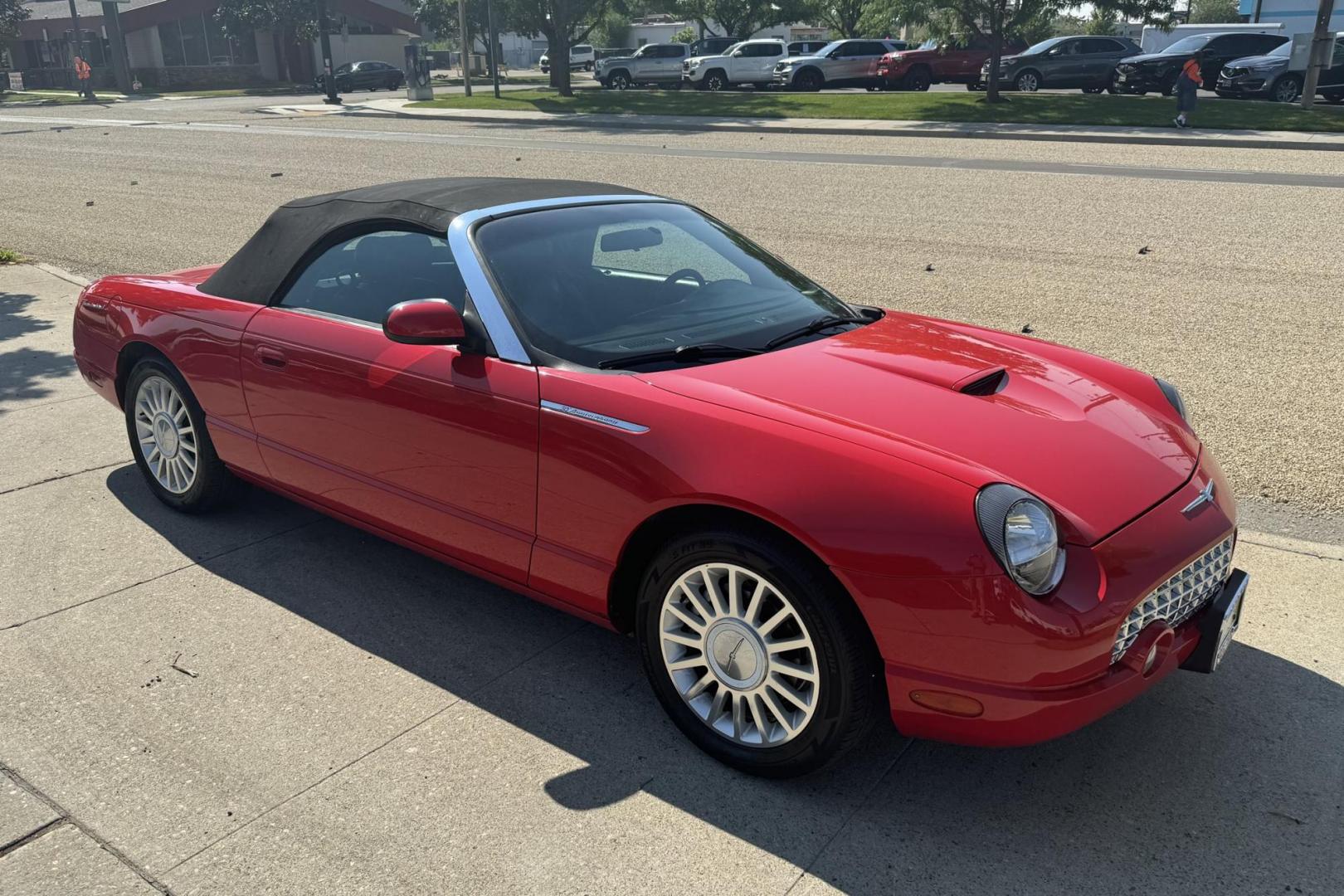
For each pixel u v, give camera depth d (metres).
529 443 3.02
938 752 2.93
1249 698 3.15
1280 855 2.52
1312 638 3.46
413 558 4.14
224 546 4.21
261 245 4.12
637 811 2.68
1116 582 2.45
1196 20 72.38
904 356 3.22
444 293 3.37
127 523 4.41
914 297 8.38
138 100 44.62
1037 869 2.48
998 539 2.36
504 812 2.67
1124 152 18.81
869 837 2.58
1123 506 2.60
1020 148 19.84
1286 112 23.91
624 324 3.28
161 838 2.57
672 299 3.46
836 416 2.73
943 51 33.31
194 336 4.09
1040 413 2.89
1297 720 3.05
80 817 2.64
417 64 38.03
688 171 16.48
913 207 12.91
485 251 3.36
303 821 2.63
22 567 4.00
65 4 57.41
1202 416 5.59
